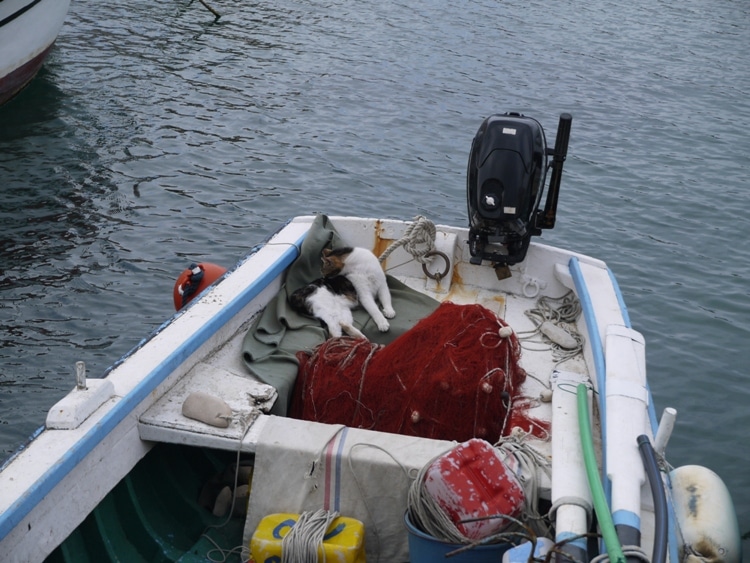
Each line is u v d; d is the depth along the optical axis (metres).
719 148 15.27
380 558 4.12
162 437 4.24
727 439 7.66
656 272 10.73
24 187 11.98
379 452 4.08
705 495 4.46
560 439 4.25
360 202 12.11
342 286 5.80
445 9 24.27
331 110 15.77
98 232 10.73
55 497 3.62
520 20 23.73
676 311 9.83
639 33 23.38
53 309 8.93
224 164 13.11
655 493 3.50
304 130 14.70
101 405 4.01
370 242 6.45
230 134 14.37
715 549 4.17
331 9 23.44
